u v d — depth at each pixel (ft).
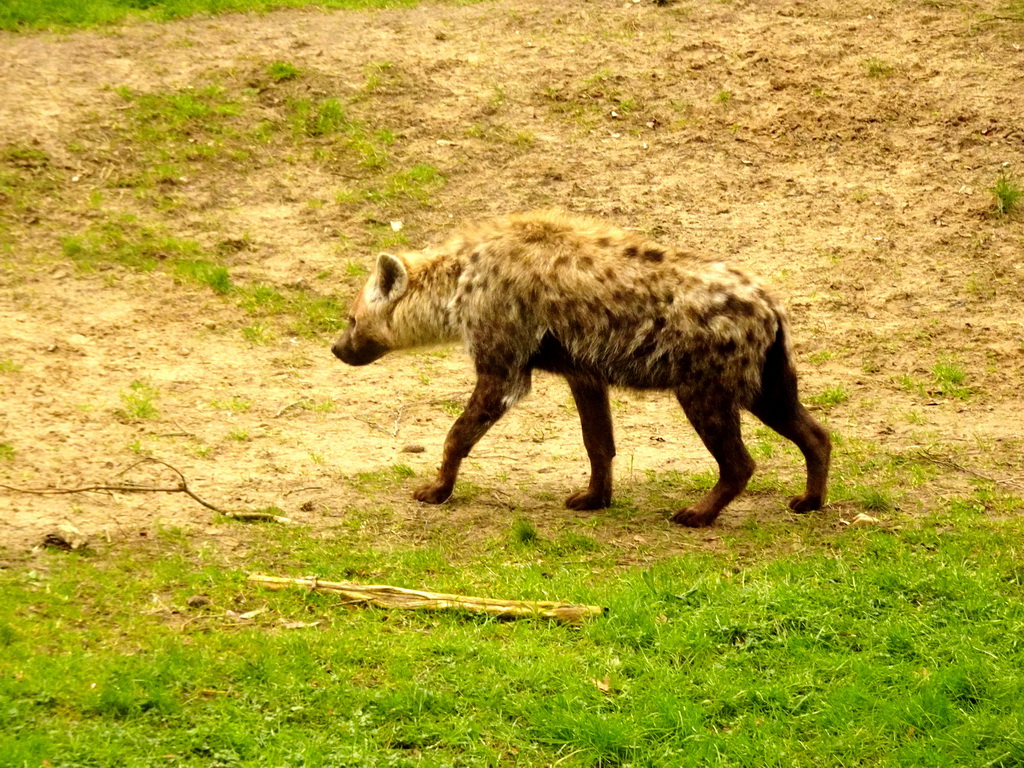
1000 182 54.08
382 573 29.04
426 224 53.16
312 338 46.75
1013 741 22.52
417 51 65.41
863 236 52.95
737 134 59.00
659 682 24.32
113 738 21.38
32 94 59.72
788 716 23.61
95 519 31.04
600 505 33.91
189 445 37.32
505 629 26.50
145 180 54.34
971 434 39.81
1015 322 47.85
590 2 70.85
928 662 25.23
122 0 71.41
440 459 37.68
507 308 32.60
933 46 64.95
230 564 28.96
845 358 45.93
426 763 21.38
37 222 51.13
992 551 30.35
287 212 53.57
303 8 71.15
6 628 24.48
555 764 22.04
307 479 35.19
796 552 30.66
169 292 48.19
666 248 32.30
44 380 40.88
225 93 60.64
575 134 59.00
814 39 65.82
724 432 31.63
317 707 22.99
